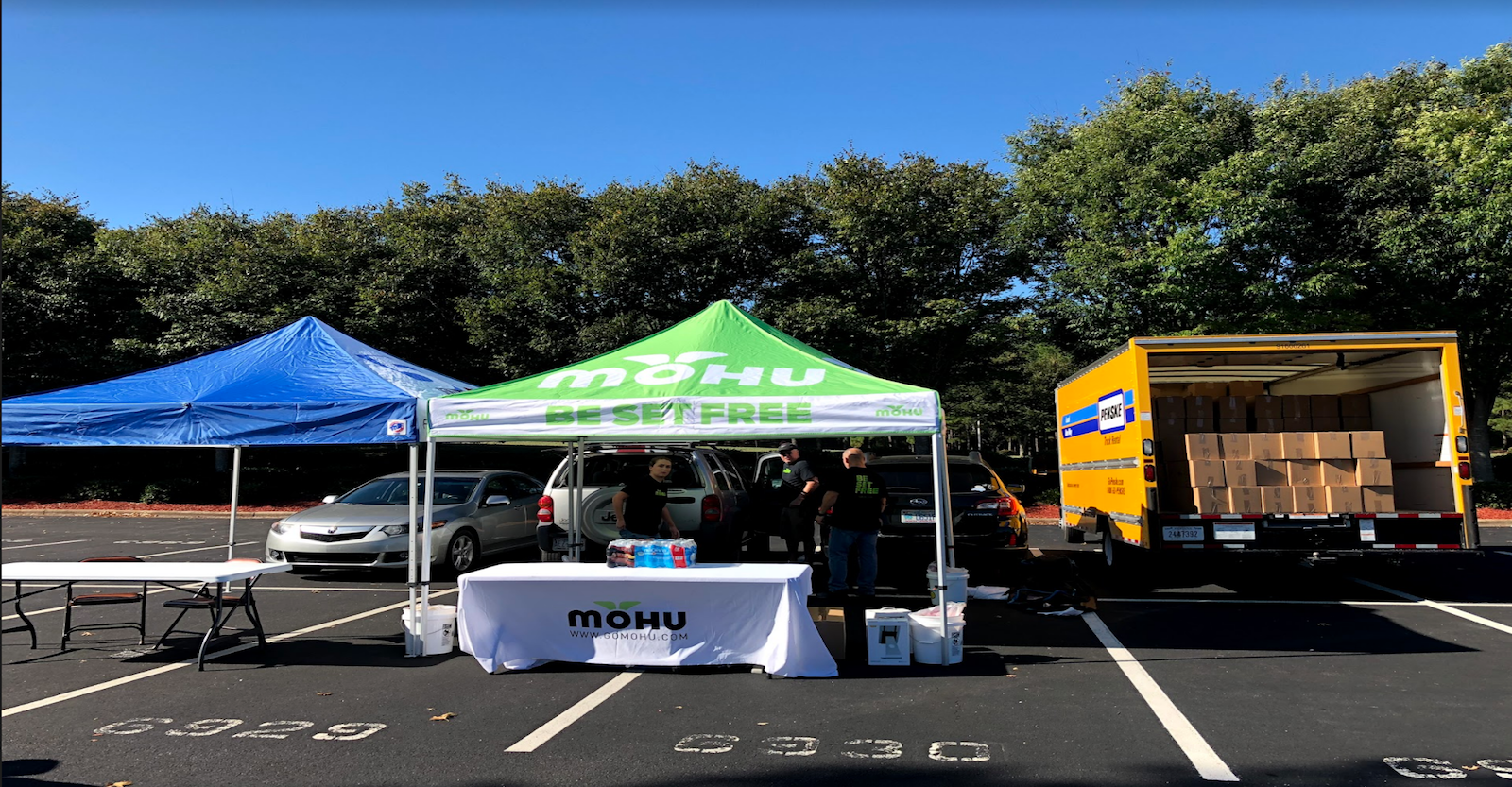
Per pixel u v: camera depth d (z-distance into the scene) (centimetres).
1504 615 832
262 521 2070
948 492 838
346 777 429
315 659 676
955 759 450
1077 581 870
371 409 689
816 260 2178
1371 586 1016
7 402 689
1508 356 2191
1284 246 1952
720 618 633
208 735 493
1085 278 2030
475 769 439
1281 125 2072
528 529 1265
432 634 694
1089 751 461
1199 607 880
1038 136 2544
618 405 664
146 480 2438
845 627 678
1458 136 1825
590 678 616
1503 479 2608
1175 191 1953
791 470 1081
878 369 2111
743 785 416
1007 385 4256
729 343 775
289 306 2364
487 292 2498
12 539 1672
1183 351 922
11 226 2605
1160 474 987
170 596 973
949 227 2116
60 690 588
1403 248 1869
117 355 2517
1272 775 426
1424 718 513
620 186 2359
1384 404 1025
